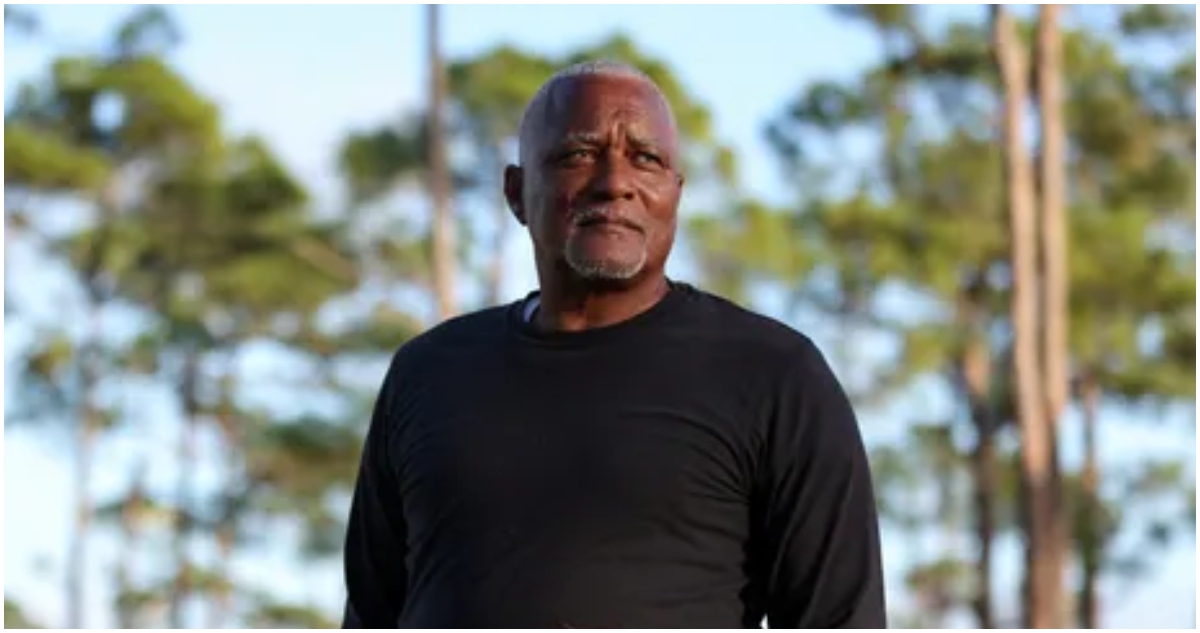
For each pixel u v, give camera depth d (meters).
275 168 30.27
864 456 3.54
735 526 3.48
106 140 31.05
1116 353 29.06
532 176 3.67
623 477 3.45
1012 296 22.95
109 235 30.83
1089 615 28.98
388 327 30.16
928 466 29.42
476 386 3.62
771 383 3.50
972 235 26.98
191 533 32.78
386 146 28.66
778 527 3.48
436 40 26.53
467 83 27.88
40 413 32.84
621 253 3.56
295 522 32.34
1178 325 28.70
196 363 32.22
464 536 3.52
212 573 32.44
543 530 3.46
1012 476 29.16
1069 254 27.70
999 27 23.70
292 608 32.47
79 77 30.36
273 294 30.53
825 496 3.47
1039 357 22.77
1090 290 28.28
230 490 32.34
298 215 30.25
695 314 3.61
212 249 30.78
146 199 31.09
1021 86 23.67
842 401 3.55
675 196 3.67
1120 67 28.09
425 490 3.58
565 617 3.40
